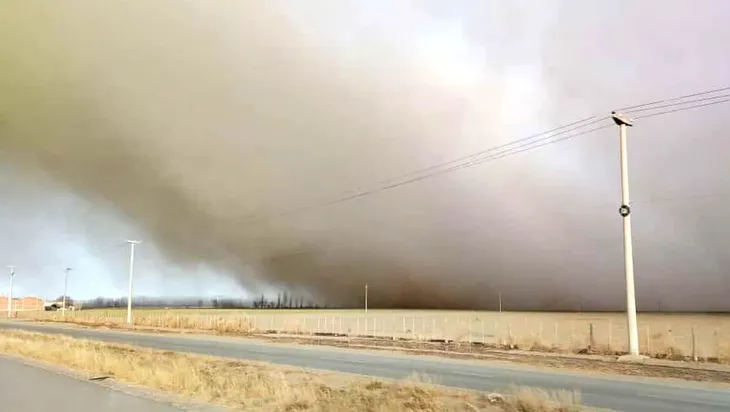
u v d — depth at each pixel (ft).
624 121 96.78
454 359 89.71
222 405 41.06
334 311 532.32
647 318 357.20
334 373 66.90
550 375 66.08
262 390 47.65
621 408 43.06
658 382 59.72
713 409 42.80
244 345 126.21
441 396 46.78
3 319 365.40
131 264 262.06
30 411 36.76
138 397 44.14
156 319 287.07
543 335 164.35
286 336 168.66
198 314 410.72
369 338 155.22
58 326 239.91
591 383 58.59
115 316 379.35
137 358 78.13
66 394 45.34
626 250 92.73
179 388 49.42
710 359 85.87
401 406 41.09
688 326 229.66
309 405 41.06
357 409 39.99
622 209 94.17
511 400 42.88
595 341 126.82
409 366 77.41
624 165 95.45
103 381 54.95
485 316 381.40
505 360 87.30
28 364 73.15
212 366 73.26
